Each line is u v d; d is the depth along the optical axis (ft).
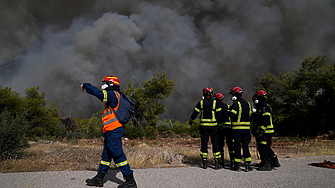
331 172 14.01
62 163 19.02
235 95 15.88
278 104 85.05
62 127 72.33
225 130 17.30
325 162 16.60
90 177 11.20
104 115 10.38
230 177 12.51
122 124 10.43
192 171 13.91
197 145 48.34
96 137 63.57
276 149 38.19
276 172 14.15
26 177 10.79
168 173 13.01
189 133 86.48
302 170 14.73
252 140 53.62
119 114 10.23
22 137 21.74
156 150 30.32
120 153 9.98
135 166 17.61
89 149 30.73
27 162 17.84
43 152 25.91
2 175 11.06
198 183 11.05
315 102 77.10
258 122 16.85
